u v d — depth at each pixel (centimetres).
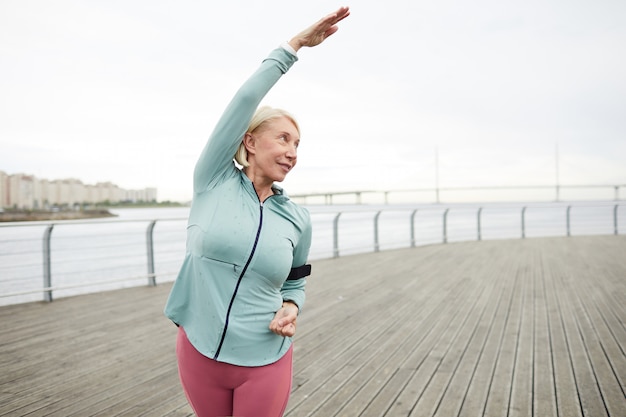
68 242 2014
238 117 104
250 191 112
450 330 391
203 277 107
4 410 234
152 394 256
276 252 108
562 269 730
